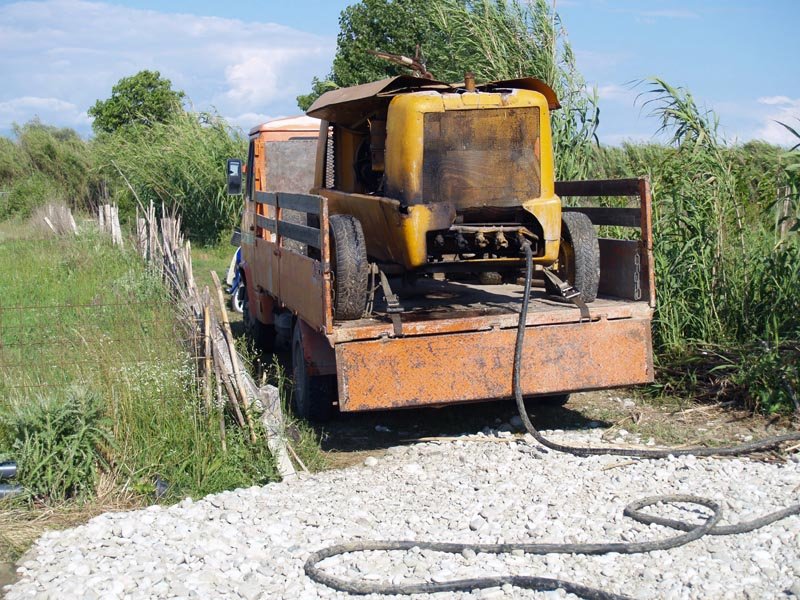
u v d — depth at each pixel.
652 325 9.41
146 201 23.91
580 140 10.84
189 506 6.00
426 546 5.07
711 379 8.70
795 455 6.73
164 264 13.02
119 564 5.00
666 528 5.29
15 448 6.32
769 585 4.53
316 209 6.89
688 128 9.55
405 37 20.80
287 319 9.77
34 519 5.98
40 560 5.17
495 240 7.15
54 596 4.64
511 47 11.77
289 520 5.61
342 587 4.61
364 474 6.66
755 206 9.90
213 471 6.48
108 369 6.94
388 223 7.41
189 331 7.61
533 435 7.03
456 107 7.07
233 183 11.34
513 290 8.70
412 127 7.03
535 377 7.13
